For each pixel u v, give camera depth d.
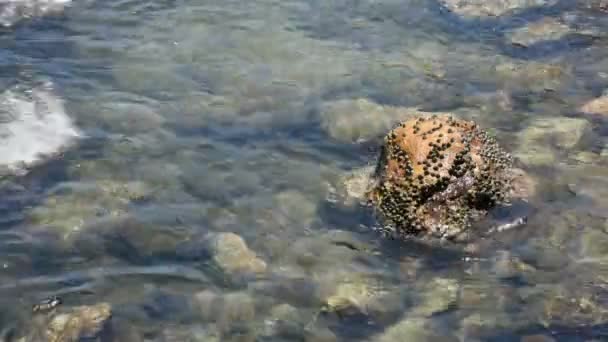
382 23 6.50
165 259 4.89
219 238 4.96
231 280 4.81
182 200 5.15
